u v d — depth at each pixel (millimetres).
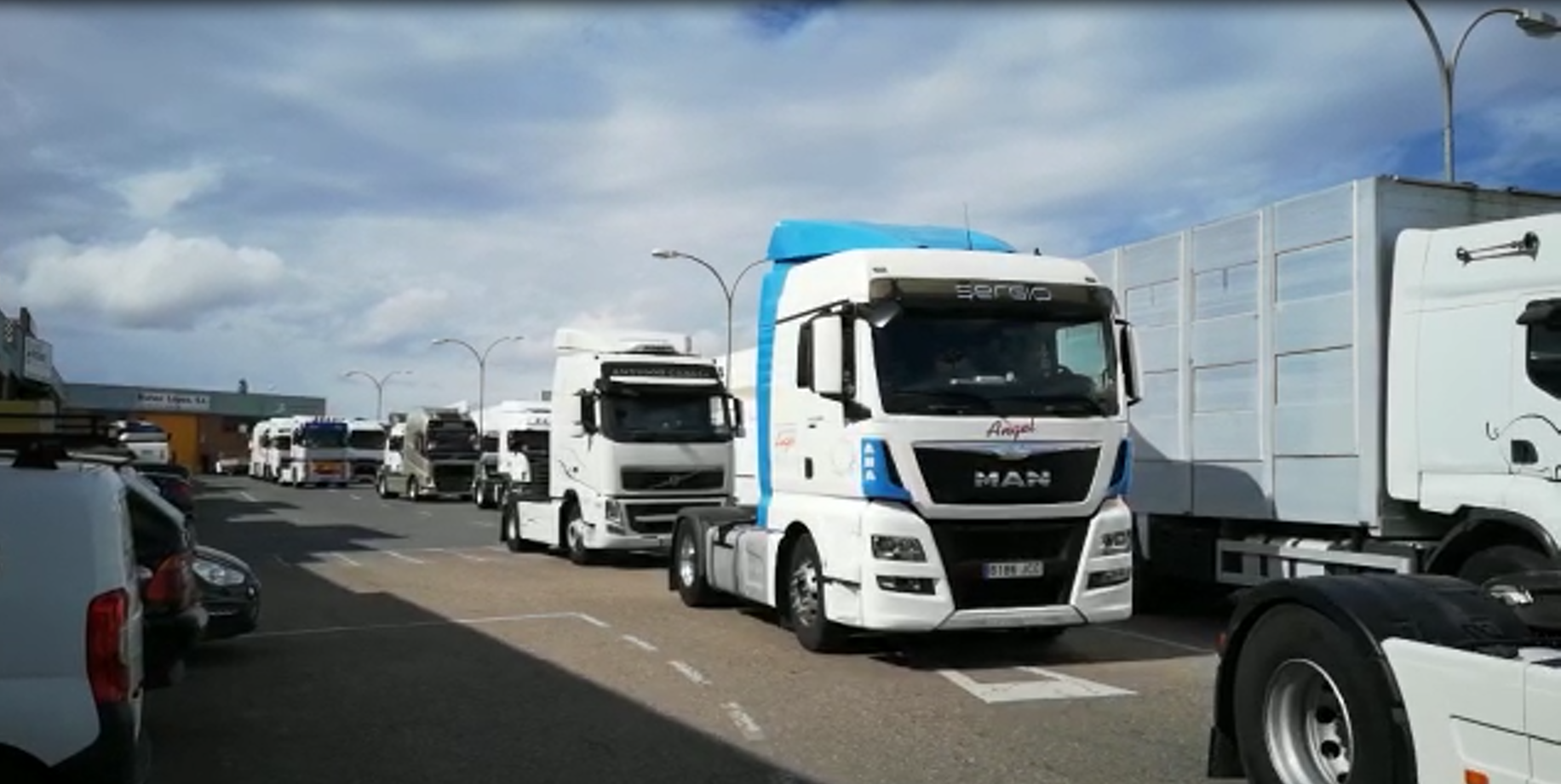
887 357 9234
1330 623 5125
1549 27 14656
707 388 18797
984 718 7770
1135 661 9828
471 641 11055
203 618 7766
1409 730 4762
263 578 17078
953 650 10344
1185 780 6324
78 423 5414
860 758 6797
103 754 4242
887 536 9086
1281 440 10039
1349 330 9328
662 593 14922
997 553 9305
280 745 7211
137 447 38375
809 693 8586
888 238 10797
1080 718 7785
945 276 9492
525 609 13305
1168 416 11500
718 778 6418
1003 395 9359
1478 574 8352
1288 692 5438
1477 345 8344
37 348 26328
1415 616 4930
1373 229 9117
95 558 4367
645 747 7098
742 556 11805
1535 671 4305
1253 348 10383
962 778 6387
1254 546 10453
